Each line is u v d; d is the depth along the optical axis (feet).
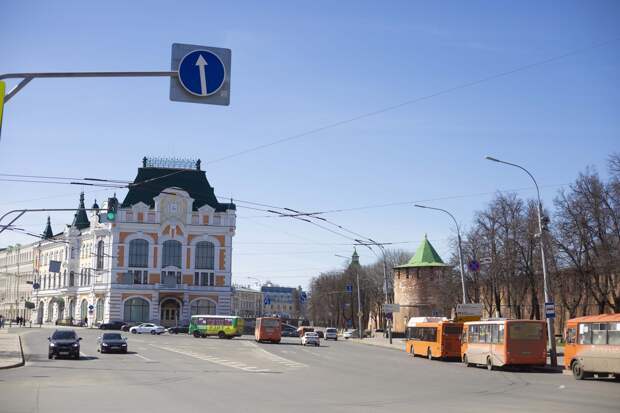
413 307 325.83
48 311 387.55
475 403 65.21
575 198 181.37
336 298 445.37
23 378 88.38
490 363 126.52
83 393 70.33
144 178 338.95
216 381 88.74
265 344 224.94
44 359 130.31
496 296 232.73
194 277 334.03
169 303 329.72
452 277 249.14
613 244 169.58
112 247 326.65
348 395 72.79
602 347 98.17
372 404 63.77
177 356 148.05
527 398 70.79
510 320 122.01
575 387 86.33
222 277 337.11
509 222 224.53
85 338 226.17
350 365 131.03
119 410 56.34
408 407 61.31
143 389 76.07
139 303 325.83
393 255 449.06
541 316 239.30
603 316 100.17
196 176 349.82
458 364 145.07
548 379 102.01
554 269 199.62
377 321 458.91
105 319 323.57
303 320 499.51
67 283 361.51
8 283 461.78
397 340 294.05
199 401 64.34
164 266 330.95
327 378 97.25
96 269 313.12
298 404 62.95
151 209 333.62
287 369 115.34
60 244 379.14
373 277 451.12
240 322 266.98
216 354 159.12
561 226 183.52
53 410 55.67
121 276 325.21
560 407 61.62
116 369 107.96
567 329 107.24
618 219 170.40
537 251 214.07
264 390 77.15
